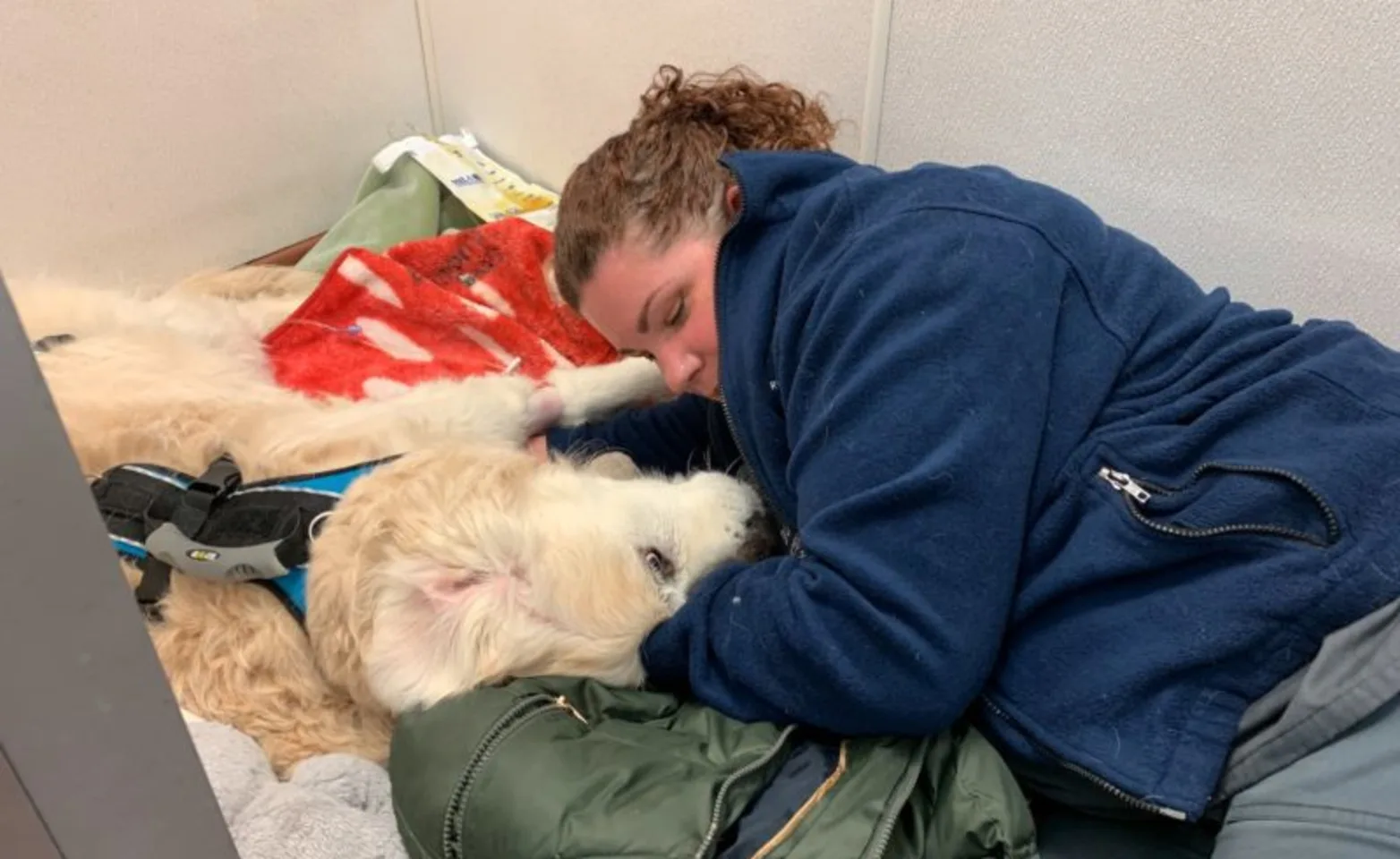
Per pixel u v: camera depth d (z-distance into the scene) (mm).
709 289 1213
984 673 976
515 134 2191
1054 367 1013
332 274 1781
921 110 1498
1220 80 1234
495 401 1591
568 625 1209
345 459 1397
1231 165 1270
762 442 1181
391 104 2258
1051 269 1010
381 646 1143
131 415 1460
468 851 954
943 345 960
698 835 909
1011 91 1398
